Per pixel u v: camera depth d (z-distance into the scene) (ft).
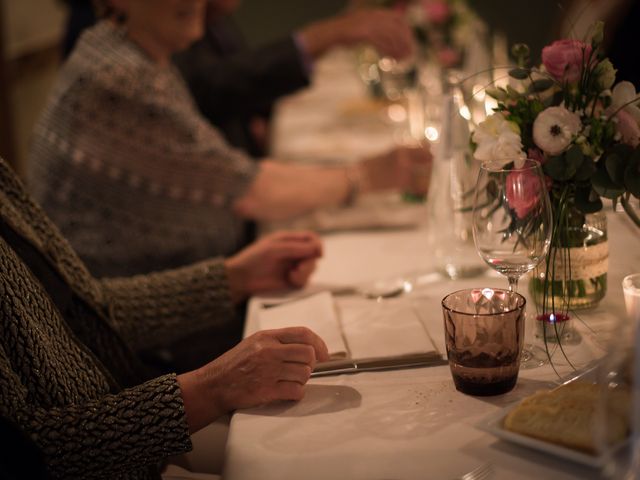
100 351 4.02
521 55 3.55
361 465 2.68
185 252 6.03
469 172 4.42
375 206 6.50
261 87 8.24
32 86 15.23
